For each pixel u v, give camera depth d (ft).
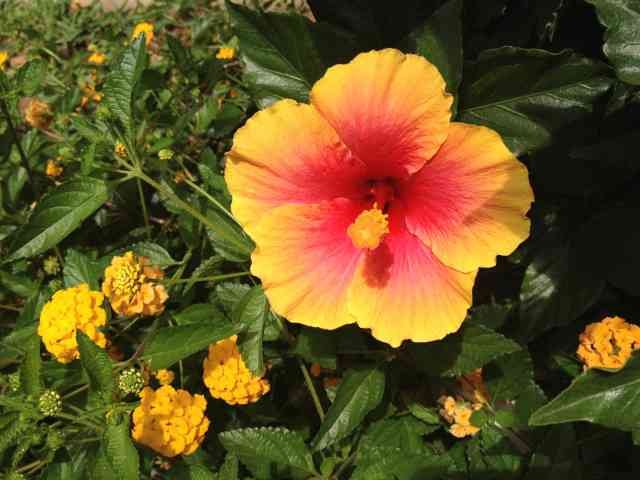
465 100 0.79
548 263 0.87
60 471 0.76
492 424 0.84
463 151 0.60
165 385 0.84
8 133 1.18
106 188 0.83
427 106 0.59
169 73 1.40
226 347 0.84
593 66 0.75
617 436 0.82
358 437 0.91
